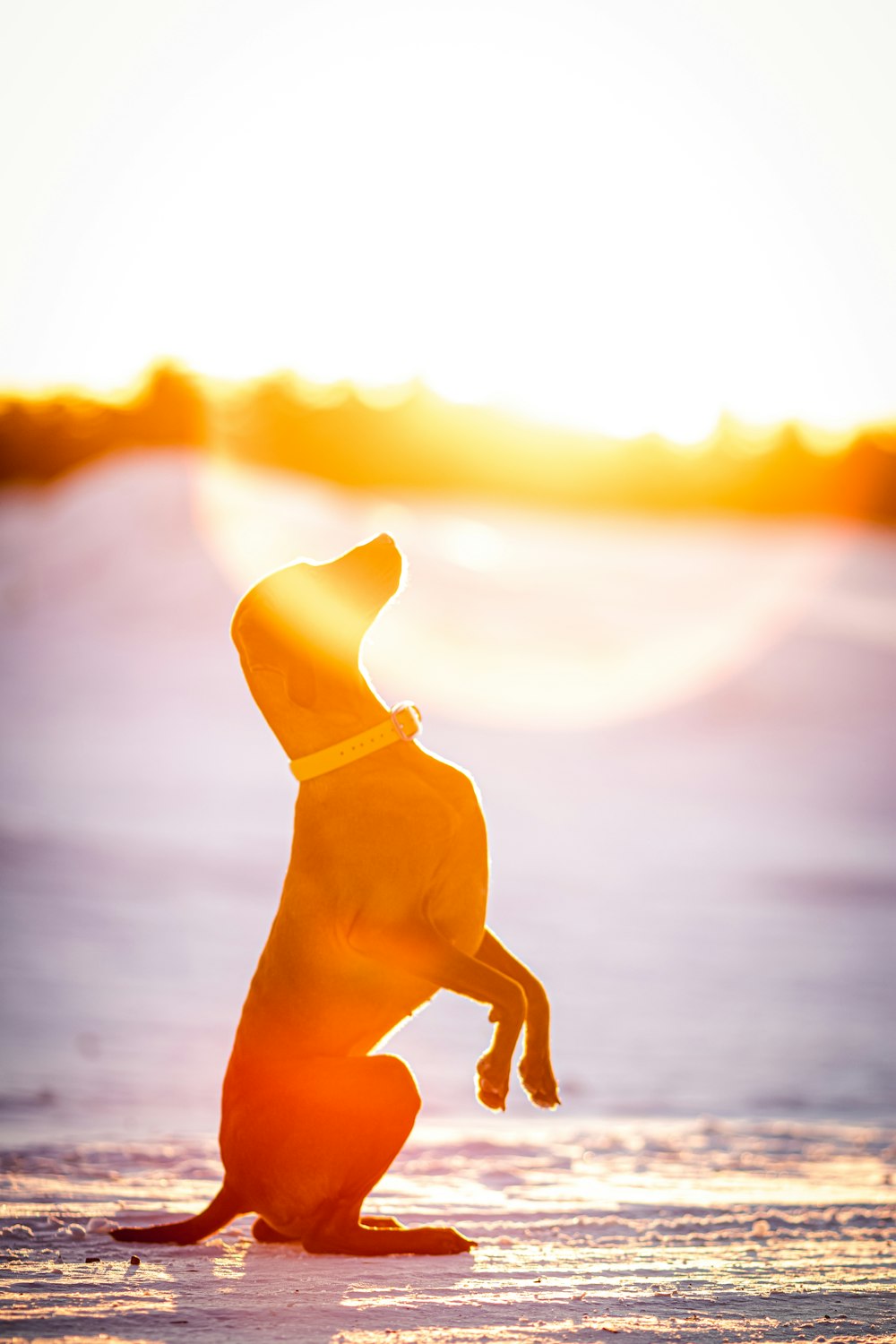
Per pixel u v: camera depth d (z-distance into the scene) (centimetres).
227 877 3950
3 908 3422
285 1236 574
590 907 3831
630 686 7456
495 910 3747
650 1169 977
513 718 6888
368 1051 575
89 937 3172
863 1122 1783
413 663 7494
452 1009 2672
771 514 16375
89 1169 863
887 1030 2589
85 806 4900
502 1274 511
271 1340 398
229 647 7931
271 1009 563
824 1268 538
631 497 16500
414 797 554
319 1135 551
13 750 5891
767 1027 2578
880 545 11100
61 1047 2150
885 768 6450
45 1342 392
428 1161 949
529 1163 977
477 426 16812
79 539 9256
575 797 5656
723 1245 598
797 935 3588
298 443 16638
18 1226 593
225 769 5753
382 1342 399
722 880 4334
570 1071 2150
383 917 546
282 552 9044
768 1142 1267
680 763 6359
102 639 7994
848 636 8319
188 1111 1681
